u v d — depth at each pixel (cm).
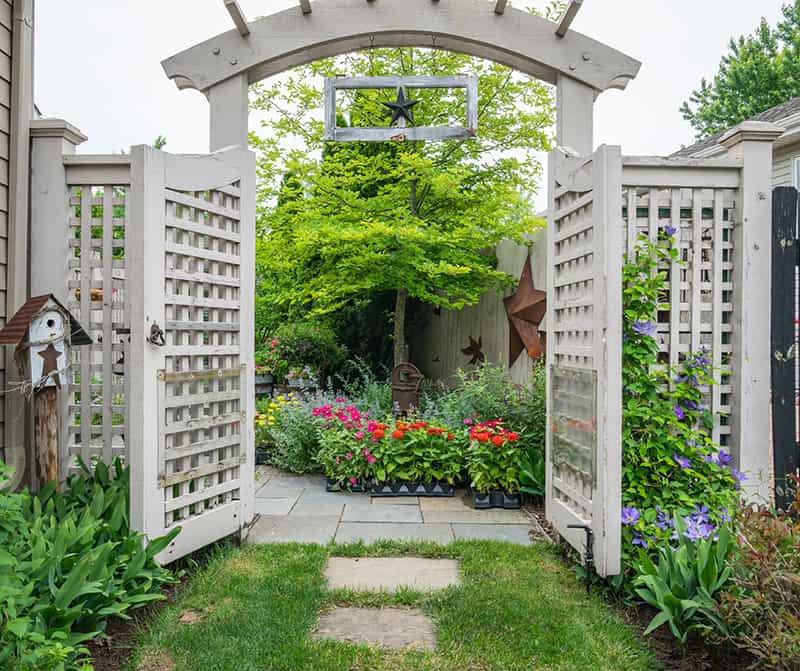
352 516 408
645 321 305
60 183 344
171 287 298
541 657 221
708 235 348
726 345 346
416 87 391
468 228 610
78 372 357
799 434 381
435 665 215
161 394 290
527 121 641
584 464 296
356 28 377
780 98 2420
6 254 332
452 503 444
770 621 196
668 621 234
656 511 286
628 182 339
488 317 720
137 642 230
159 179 288
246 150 353
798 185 835
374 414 593
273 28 377
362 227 610
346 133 391
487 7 379
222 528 331
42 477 307
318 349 863
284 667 212
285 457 540
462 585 284
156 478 288
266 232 655
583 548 292
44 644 185
